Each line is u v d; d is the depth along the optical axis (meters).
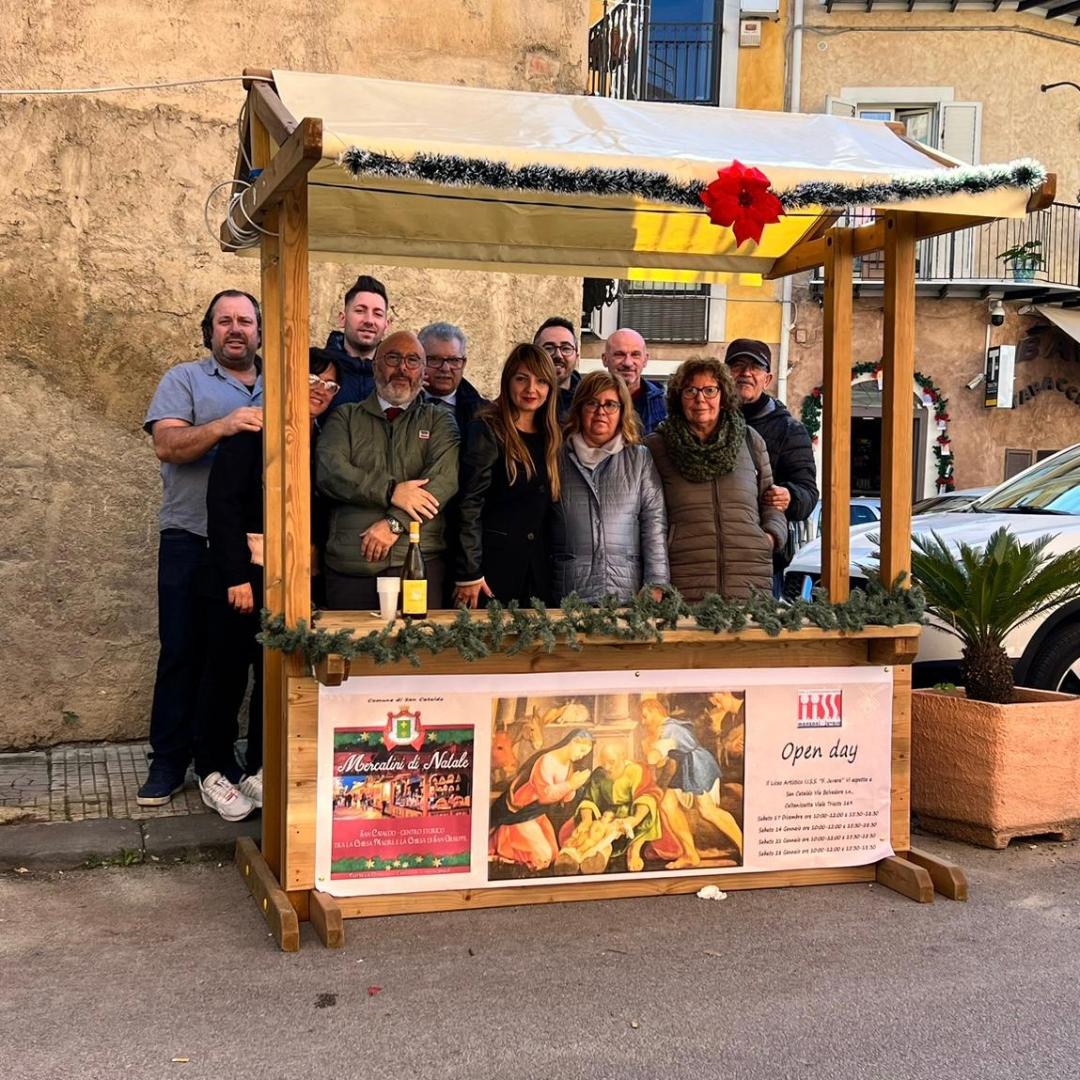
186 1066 3.10
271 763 4.32
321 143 3.30
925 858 4.64
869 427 16.72
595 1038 3.29
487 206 4.90
